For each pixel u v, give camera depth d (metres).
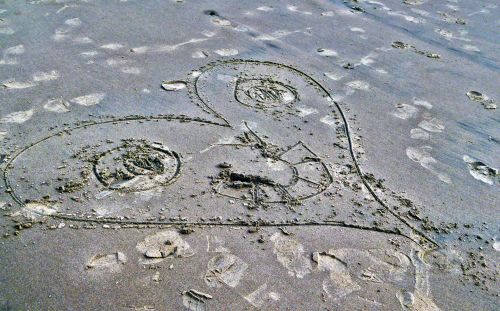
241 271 2.55
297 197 3.08
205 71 4.38
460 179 3.43
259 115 3.87
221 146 3.47
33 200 2.85
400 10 6.34
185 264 2.56
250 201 3.01
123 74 4.21
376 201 3.13
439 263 2.74
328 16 5.90
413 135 3.85
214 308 2.34
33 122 3.50
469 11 6.53
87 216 2.79
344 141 3.68
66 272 2.45
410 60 5.03
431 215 3.07
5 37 4.57
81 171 3.10
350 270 2.63
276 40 5.12
